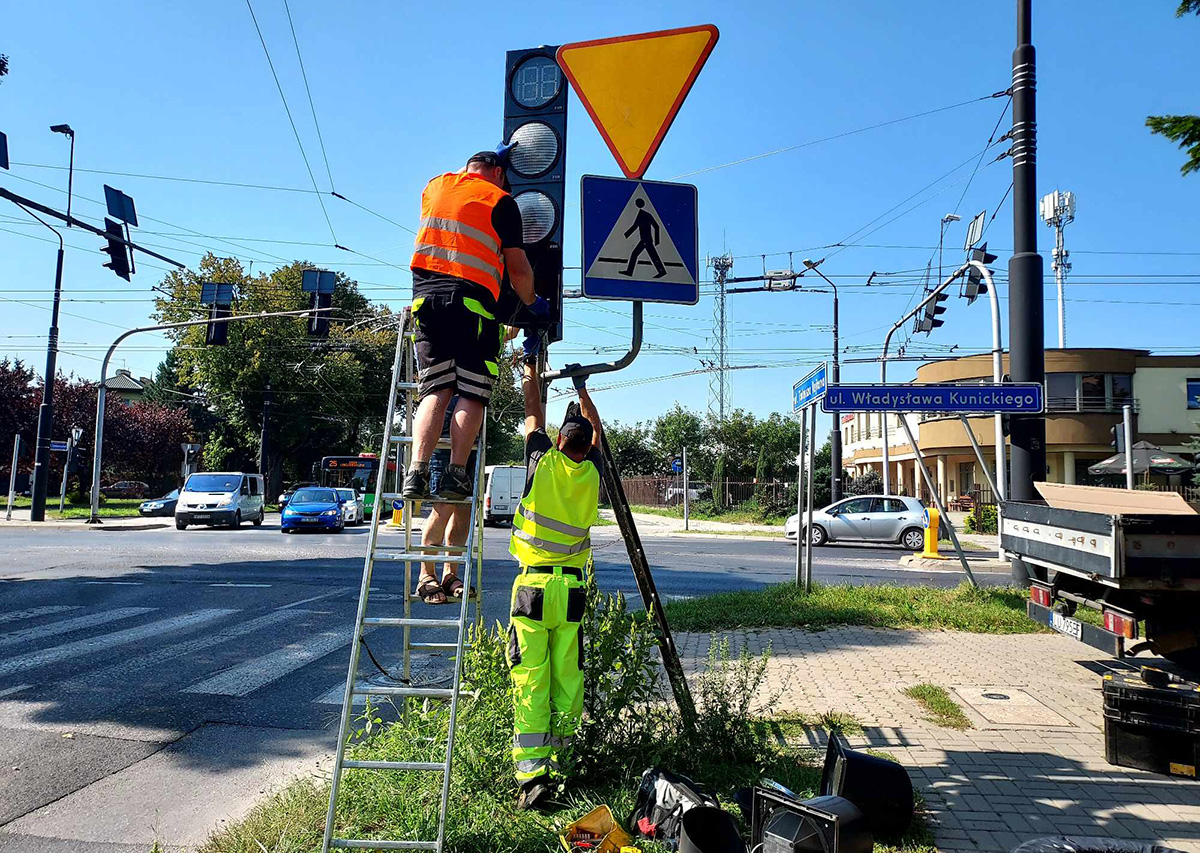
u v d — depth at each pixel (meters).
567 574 4.11
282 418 47.69
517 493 29.95
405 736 4.45
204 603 10.70
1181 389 34.38
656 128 4.65
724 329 39.56
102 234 16.19
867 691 6.43
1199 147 8.10
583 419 4.23
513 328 4.65
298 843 3.59
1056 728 5.47
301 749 5.31
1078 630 6.21
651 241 4.62
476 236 3.82
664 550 20.67
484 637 4.46
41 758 5.10
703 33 4.62
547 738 3.92
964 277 16.42
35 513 26.22
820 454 43.28
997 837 3.81
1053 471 36.28
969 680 6.81
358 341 49.03
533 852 3.52
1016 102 11.64
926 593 11.13
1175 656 5.44
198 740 5.47
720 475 39.75
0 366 42.69
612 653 4.43
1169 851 3.35
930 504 42.69
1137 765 4.71
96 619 9.56
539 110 4.77
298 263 45.66
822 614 9.66
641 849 3.40
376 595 11.48
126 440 50.03
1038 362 11.38
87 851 3.85
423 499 3.60
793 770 4.50
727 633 9.09
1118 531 5.21
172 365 70.69
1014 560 11.84
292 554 16.77
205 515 25.95
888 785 3.73
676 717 4.73
